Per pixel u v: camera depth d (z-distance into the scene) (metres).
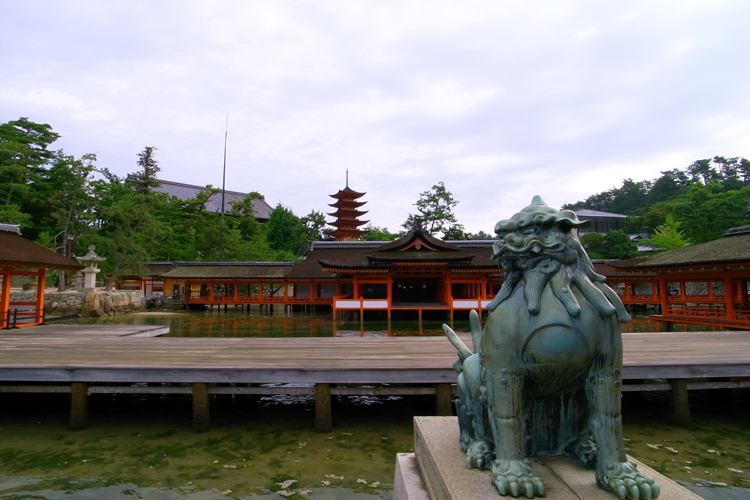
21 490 5.60
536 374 2.92
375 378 7.91
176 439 7.50
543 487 2.69
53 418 8.60
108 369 8.02
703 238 45.47
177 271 40.72
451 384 8.02
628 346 10.74
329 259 42.28
